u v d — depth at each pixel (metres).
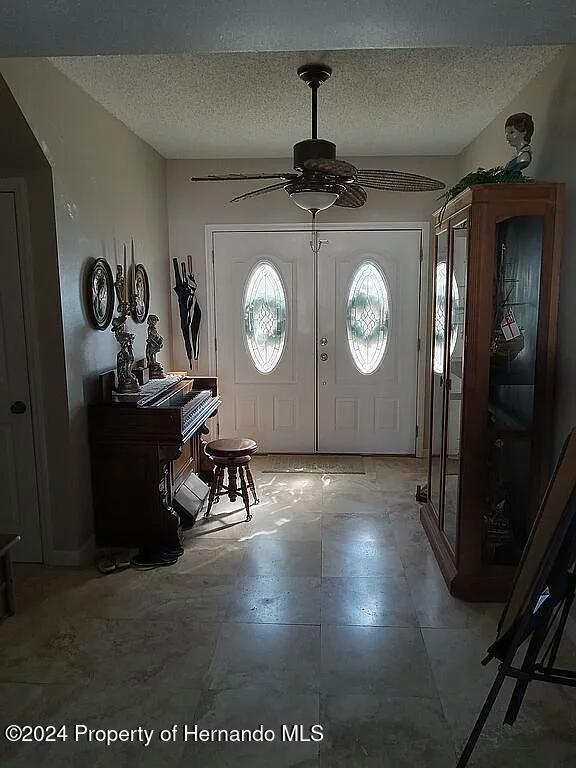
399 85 3.02
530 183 2.52
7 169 2.78
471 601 2.71
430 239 4.77
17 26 1.69
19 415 3.01
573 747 1.84
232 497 3.83
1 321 2.93
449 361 3.02
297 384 5.05
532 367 2.67
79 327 3.09
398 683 2.14
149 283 4.29
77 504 3.08
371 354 4.98
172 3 1.54
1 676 2.20
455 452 2.88
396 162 4.66
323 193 2.86
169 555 3.19
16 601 2.74
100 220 3.37
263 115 3.54
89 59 2.69
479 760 1.79
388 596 2.76
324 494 4.15
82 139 3.10
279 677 2.17
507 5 1.56
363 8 1.58
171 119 3.62
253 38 1.79
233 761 1.79
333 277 4.89
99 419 3.17
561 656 2.30
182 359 4.98
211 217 4.82
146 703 2.04
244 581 2.91
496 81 2.98
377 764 1.78
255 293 4.94
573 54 2.47
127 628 2.51
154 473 3.20
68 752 1.84
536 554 1.85
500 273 2.61
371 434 5.09
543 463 2.67
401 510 3.84
